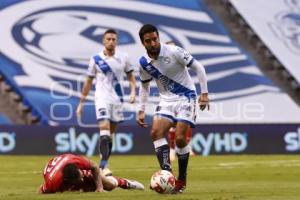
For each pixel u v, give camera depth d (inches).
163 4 3083.2
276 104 3056.1
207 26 3100.4
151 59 1112.8
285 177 1637.6
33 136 2561.5
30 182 1540.4
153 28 1095.0
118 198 1011.9
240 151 2630.4
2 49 2977.4
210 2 3129.9
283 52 3142.2
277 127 2647.6
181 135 1112.8
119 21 3048.7
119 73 1628.9
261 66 3090.6
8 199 1038.4
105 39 1624.0
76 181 1087.0
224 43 3097.9
